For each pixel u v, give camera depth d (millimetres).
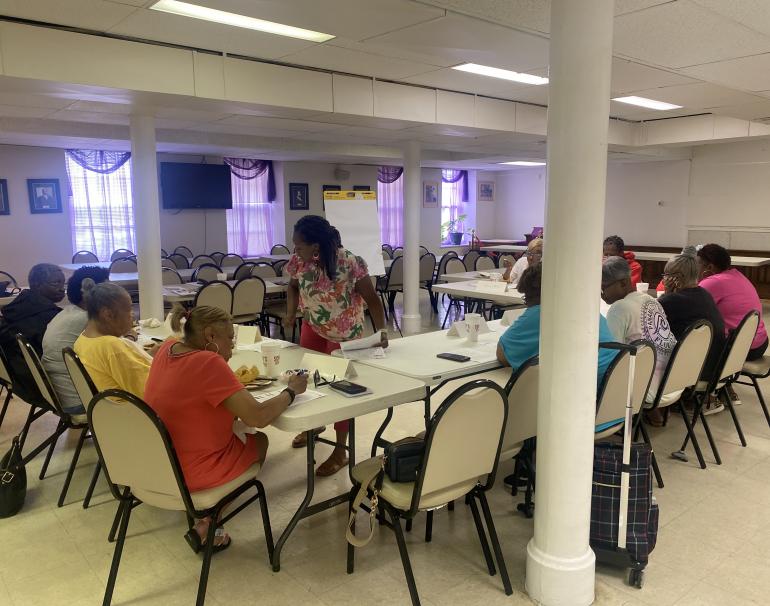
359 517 2764
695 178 10391
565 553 2102
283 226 11328
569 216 1944
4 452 3523
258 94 4391
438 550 2500
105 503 2924
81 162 9148
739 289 4039
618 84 4938
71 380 2861
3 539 2600
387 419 3025
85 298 2668
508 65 4457
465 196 14250
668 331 3146
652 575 2309
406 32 3574
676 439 3656
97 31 3646
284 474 3209
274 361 2549
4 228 8625
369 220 4133
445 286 5707
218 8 3164
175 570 2371
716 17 3152
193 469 2062
